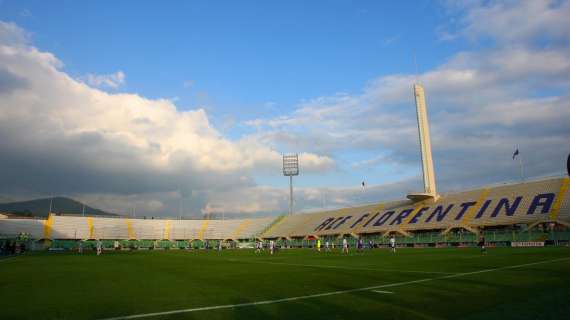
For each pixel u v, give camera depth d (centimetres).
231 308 1155
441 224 7331
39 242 9381
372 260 3300
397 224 8169
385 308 1109
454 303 1156
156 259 4303
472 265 2391
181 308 1168
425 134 8594
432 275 1906
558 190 6644
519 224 6312
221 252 6662
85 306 1225
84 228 10862
